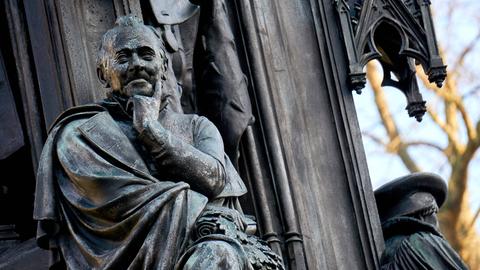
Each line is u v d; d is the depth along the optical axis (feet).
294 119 22.17
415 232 22.21
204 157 19.61
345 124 22.41
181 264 18.94
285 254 21.57
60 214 19.60
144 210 19.13
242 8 22.31
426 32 23.02
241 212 19.93
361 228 22.07
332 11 22.81
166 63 20.18
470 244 32.86
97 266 19.25
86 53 20.86
